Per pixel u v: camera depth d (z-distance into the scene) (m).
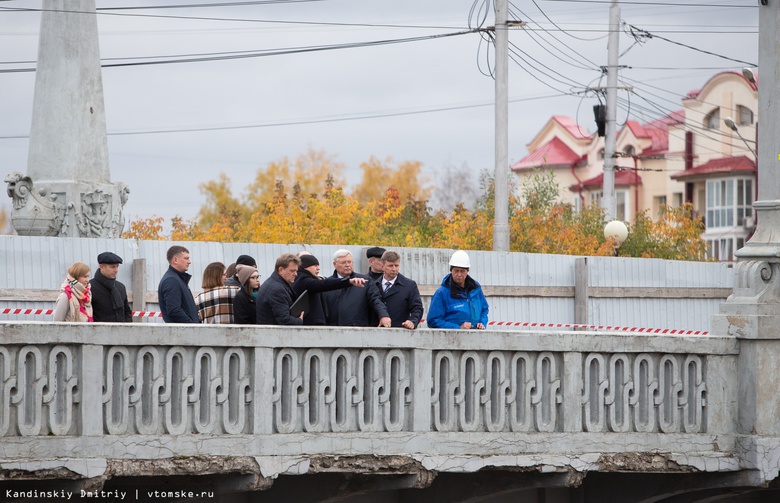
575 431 26.92
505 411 26.20
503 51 47.50
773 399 28.94
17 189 34.00
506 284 40.56
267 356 23.53
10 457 21.02
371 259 27.66
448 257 39.31
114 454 21.94
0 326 21.00
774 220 29.23
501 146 47.38
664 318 44.47
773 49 29.23
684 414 28.50
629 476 30.16
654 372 28.14
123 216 35.94
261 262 35.50
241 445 23.19
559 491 30.52
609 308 42.88
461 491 28.03
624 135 131.50
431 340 25.23
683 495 30.58
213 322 26.56
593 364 27.44
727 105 119.50
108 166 35.78
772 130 29.23
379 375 24.81
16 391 21.17
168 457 22.44
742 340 28.98
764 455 28.55
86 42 35.28
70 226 34.28
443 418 25.61
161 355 22.61
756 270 28.92
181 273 25.55
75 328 21.67
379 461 24.56
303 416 23.94
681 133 124.69
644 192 129.62
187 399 22.83
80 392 21.69
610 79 62.84
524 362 26.50
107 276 25.56
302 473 23.70
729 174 118.62
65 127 34.88
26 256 31.58
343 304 25.58
